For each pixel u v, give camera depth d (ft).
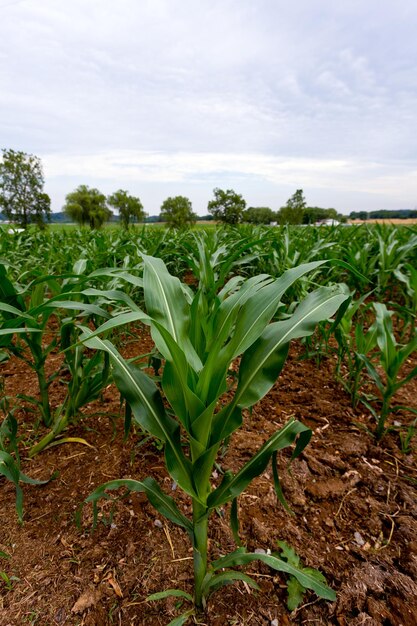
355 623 3.36
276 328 3.42
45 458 5.57
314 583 3.11
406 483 5.05
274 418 6.62
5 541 4.19
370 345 6.59
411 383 7.87
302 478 5.15
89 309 4.28
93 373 5.76
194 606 3.50
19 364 8.96
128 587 3.71
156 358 5.45
